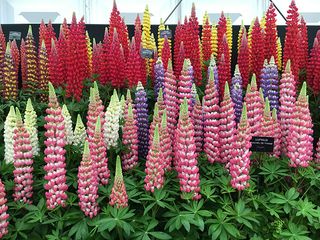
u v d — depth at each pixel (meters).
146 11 2.18
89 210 1.14
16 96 1.91
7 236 1.12
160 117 1.43
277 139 1.41
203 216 1.18
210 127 1.34
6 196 1.27
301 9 3.55
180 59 1.89
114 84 1.87
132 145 1.40
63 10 3.63
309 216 1.16
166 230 1.20
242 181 1.19
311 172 1.29
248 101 1.37
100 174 1.26
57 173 1.14
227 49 1.97
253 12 3.63
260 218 1.22
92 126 1.33
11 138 1.31
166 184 1.26
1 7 3.56
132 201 1.21
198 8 3.64
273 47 2.03
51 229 1.18
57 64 1.83
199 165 1.38
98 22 3.65
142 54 1.97
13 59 1.95
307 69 2.01
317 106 1.87
